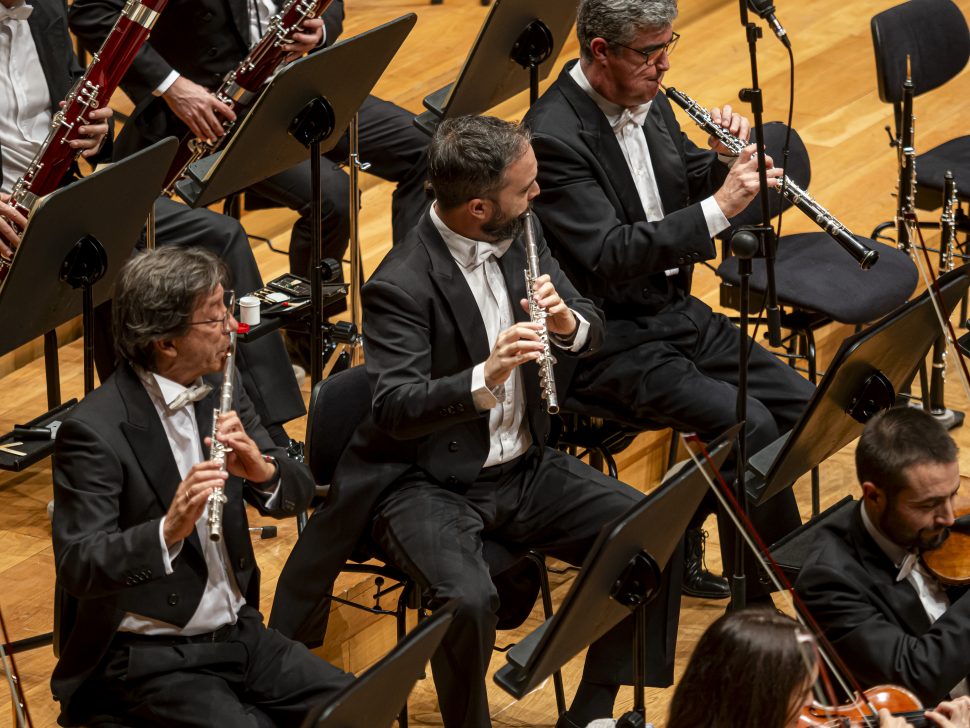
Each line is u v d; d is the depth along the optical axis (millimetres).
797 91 20984
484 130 10070
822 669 8328
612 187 12258
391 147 15305
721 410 11883
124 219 10367
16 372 14766
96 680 8984
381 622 12359
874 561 9438
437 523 10188
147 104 14008
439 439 10477
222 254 13375
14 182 13047
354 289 13758
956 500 10430
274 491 9383
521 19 12844
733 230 14023
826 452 10789
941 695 9102
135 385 8867
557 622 8391
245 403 9625
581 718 10930
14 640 11062
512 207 10195
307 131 11797
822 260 14016
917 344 10555
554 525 10781
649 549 8656
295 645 9453
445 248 10477
